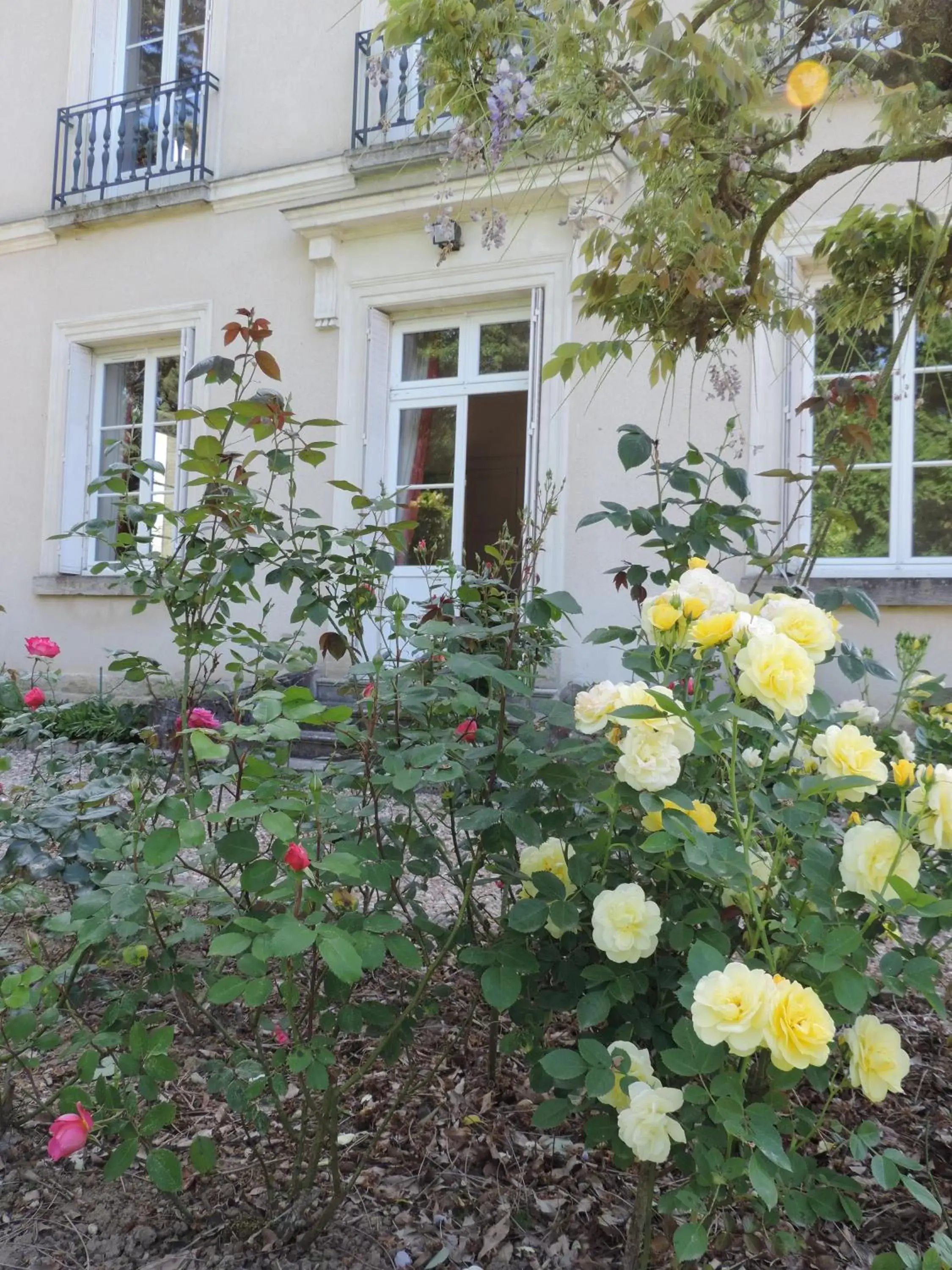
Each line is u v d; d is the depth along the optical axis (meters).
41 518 8.10
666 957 1.42
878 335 5.30
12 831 1.83
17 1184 1.75
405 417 7.11
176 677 7.36
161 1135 1.88
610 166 5.45
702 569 1.48
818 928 1.18
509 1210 1.66
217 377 2.30
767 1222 1.35
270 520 2.27
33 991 1.54
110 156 8.24
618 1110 1.23
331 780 1.77
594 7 2.32
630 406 5.91
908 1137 1.89
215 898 1.56
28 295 8.29
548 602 1.64
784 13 2.67
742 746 1.52
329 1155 1.78
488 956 1.38
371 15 7.05
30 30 8.47
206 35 7.74
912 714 2.08
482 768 1.61
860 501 5.42
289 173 7.20
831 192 5.13
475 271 6.49
